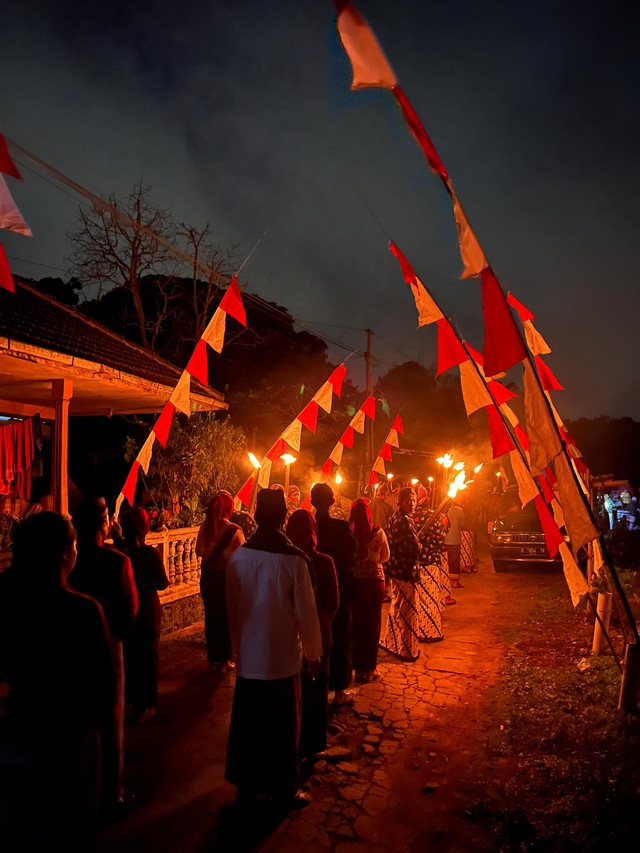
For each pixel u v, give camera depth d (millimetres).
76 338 8336
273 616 3369
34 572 2236
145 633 4539
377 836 3248
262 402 23609
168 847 3121
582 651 6195
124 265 18594
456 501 10742
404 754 4211
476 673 5875
